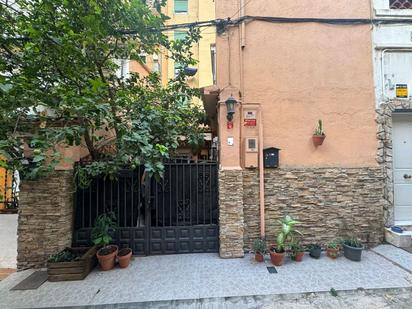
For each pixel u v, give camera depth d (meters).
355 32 4.74
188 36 4.75
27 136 3.34
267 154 4.47
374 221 4.57
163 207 4.51
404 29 4.79
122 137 3.48
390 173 4.67
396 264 3.79
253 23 4.65
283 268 3.76
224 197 4.26
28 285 3.37
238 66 4.62
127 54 4.36
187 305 2.97
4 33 3.83
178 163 4.62
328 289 3.14
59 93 3.51
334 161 4.61
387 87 4.74
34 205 4.00
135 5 3.80
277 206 4.50
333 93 4.67
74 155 4.21
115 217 4.26
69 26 3.52
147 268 3.84
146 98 4.88
